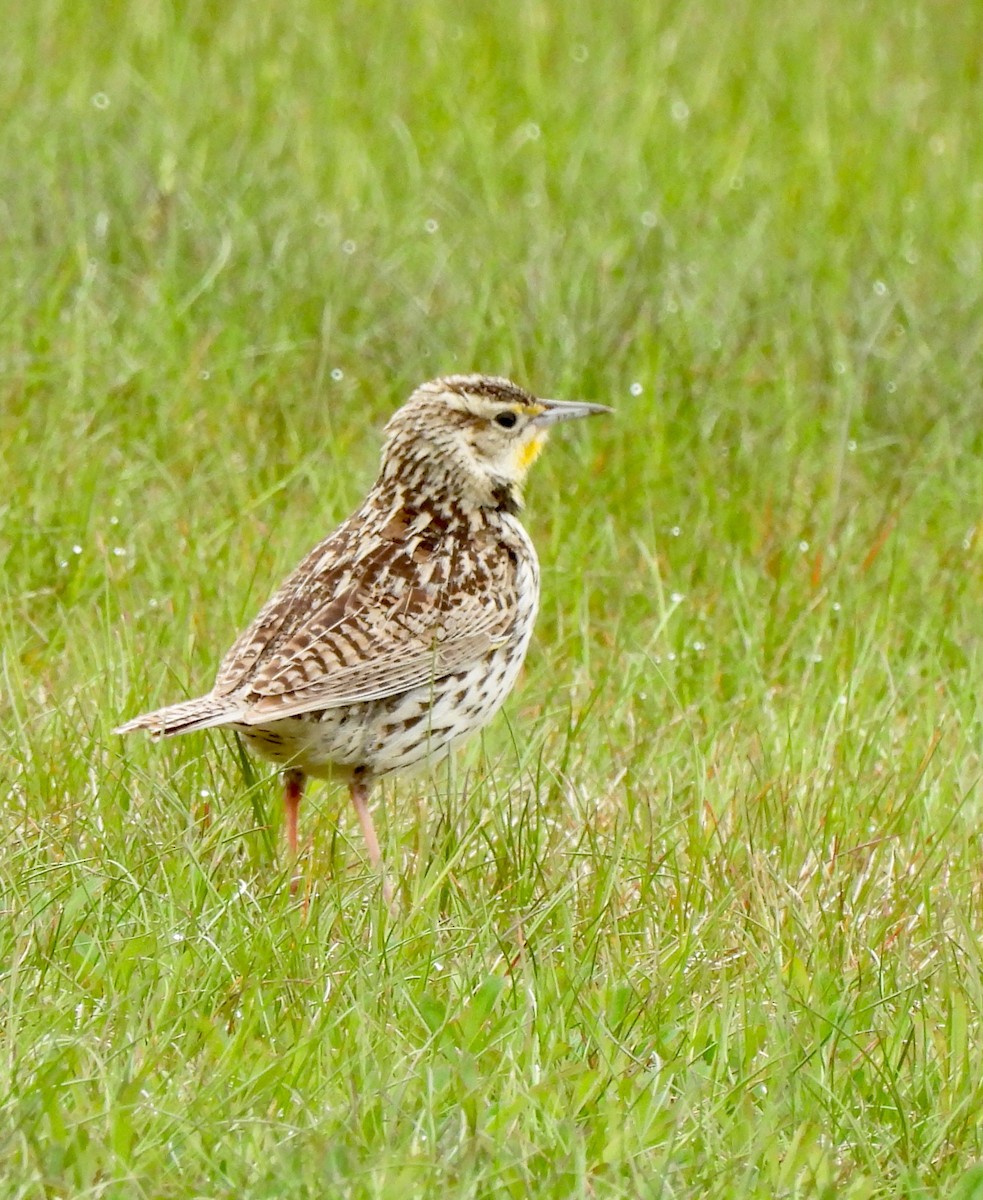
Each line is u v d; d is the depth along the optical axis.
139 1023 9.51
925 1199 8.91
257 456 16.52
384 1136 8.77
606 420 17.50
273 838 11.74
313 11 28.59
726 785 12.54
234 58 26.09
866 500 16.81
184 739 12.32
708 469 16.86
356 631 11.44
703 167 23.88
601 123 25.08
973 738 13.42
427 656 11.52
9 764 12.05
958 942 11.13
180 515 15.54
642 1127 9.03
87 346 17.69
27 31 26.22
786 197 23.08
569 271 19.64
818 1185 8.80
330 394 17.55
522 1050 9.67
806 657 14.45
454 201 21.94
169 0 27.73
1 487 15.64
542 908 10.97
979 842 12.34
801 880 11.67
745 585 15.24
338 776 11.69
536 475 16.67
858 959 10.83
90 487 15.41
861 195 23.47
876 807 12.34
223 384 17.28
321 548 12.20
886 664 14.07
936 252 21.69
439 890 11.08
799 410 17.81
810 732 13.27
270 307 18.62
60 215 19.80
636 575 15.44
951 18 30.88
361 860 11.69
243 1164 8.48
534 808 12.38
